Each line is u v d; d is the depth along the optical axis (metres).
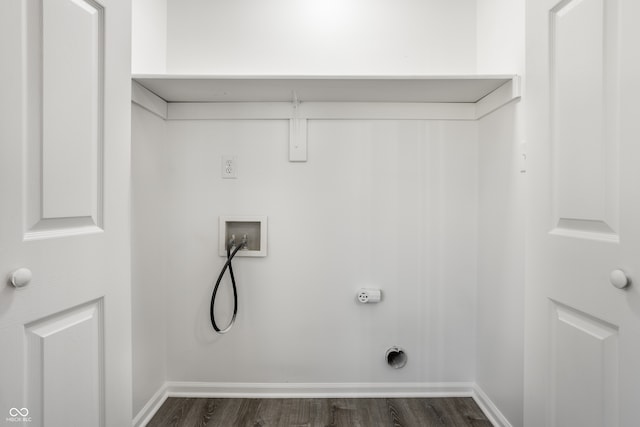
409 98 1.49
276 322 1.56
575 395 0.79
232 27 1.56
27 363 0.63
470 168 1.56
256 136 1.55
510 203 1.27
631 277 0.64
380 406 1.48
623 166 0.66
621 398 0.67
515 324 1.23
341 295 1.56
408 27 1.57
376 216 1.56
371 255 1.56
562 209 0.84
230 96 1.46
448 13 1.57
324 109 1.53
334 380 1.56
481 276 1.51
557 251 0.85
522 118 1.19
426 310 1.57
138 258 1.32
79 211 0.74
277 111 1.53
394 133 1.55
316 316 1.56
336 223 1.56
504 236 1.31
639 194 0.63
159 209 1.50
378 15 1.57
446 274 1.56
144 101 1.33
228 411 1.44
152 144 1.43
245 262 1.56
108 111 0.81
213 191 1.55
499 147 1.35
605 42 0.70
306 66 1.57
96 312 0.80
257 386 1.56
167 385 1.55
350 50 1.57
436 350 1.57
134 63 1.29
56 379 0.69
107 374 0.82
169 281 1.55
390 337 1.57
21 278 0.59
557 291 0.85
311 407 1.47
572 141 0.80
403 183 1.56
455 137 1.55
